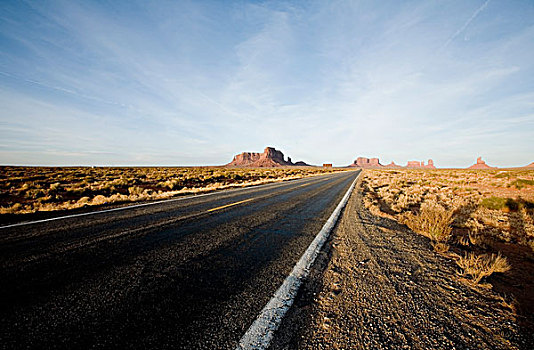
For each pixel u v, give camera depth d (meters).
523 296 2.47
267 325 1.90
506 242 4.55
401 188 15.52
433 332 1.86
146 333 1.76
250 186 15.52
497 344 1.74
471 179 23.62
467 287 2.62
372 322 1.97
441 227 4.55
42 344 1.62
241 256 3.39
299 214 6.59
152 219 5.51
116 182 15.12
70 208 6.81
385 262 3.32
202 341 1.71
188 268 2.93
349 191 13.30
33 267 2.85
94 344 1.64
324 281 2.71
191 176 22.06
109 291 2.34
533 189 15.37
